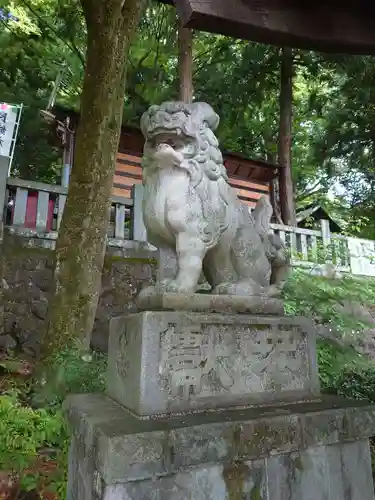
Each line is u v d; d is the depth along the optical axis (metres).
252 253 2.54
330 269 6.45
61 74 11.20
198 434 1.67
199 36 11.41
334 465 2.01
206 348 2.04
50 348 4.18
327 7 2.14
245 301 2.31
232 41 11.01
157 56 11.30
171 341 1.96
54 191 6.19
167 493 1.62
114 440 1.53
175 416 1.86
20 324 5.44
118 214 6.54
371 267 8.69
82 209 4.63
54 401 3.46
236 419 1.80
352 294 5.52
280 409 2.03
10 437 2.88
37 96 12.27
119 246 6.38
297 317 2.37
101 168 4.78
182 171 2.35
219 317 2.09
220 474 1.73
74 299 4.37
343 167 13.07
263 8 2.04
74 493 2.07
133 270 6.33
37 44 10.22
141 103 11.42
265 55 10.78
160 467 1.58
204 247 2.31
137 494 1.57
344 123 10.87
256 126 12.93
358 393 3.85
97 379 3.62
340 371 4.13
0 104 6.91
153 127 2.32
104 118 4.88
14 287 5.55
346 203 14.24
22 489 2.72
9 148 6.86
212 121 2.51
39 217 6.02
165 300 2.08
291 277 5.09
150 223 2.40
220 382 2.04
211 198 2.38
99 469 1.59
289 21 2.09
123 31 5.10
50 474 2.81
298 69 11.63
